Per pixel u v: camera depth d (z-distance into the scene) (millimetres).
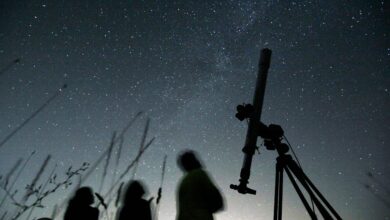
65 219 2701
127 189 2631
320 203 2656
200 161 2301
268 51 3402
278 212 2967
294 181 2900
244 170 3021
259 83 3295
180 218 1992
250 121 3172
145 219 2502
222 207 2084
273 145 3133
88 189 2857
